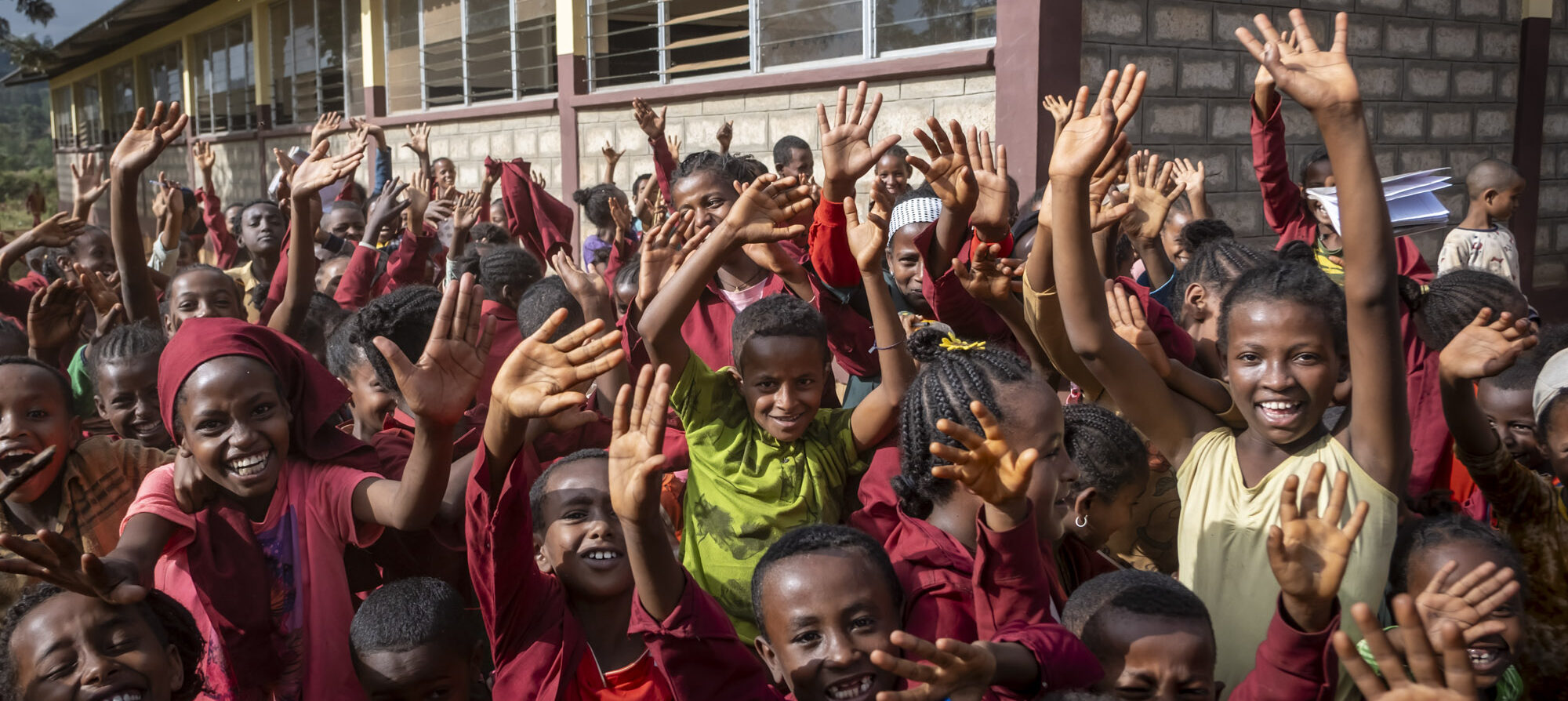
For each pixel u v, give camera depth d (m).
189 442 2.51
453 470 2.78
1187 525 2.47
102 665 1.98
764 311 2.91
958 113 7.28
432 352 2.35
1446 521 2.26
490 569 2.24
